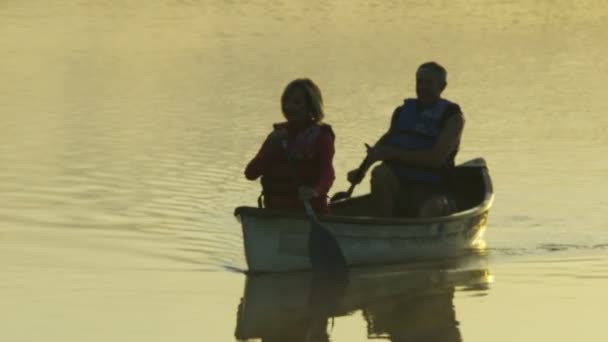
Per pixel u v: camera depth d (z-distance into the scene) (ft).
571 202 165.78
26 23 394.11
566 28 418.51
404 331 111.75
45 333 108.47
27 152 195.42
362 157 194.29
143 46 346.74
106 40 357.61
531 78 297.12
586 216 157.79
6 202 160.56
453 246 140.97
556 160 195.62
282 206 132.36
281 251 130.41
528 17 448.24
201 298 120.67
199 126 221.25
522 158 197.47
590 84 287.69
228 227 149.18
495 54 344.69
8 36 360.89
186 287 124.36
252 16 431.02
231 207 159.53
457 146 142.10
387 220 133.28
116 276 127.54
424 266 135.23
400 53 339.77
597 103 258.16
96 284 124.47
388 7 468.75
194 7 451.94
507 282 128.06
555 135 219.20
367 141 207.92
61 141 205.16
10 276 126.82
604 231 150.20
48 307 116.37
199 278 127.95
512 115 241.96
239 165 187.01
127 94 260.21
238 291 123.24
